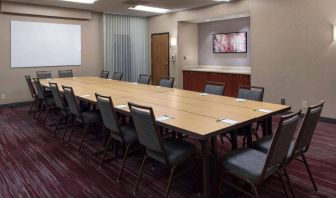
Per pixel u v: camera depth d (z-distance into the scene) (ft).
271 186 8.75
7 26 21.76
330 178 9.26
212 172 7.71
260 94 11.83
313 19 16.26
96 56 26.91
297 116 6.72
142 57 29.25
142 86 16.30
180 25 25.88
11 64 22.25
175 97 12.33
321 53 16.12
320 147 12.26
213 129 7.23
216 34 25.53
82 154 11.91
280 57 18.04
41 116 18.97
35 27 23.02
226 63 25.05
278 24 17.92
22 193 8.66
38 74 21.80
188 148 8.15
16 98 22.79
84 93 13.60
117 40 27.35
